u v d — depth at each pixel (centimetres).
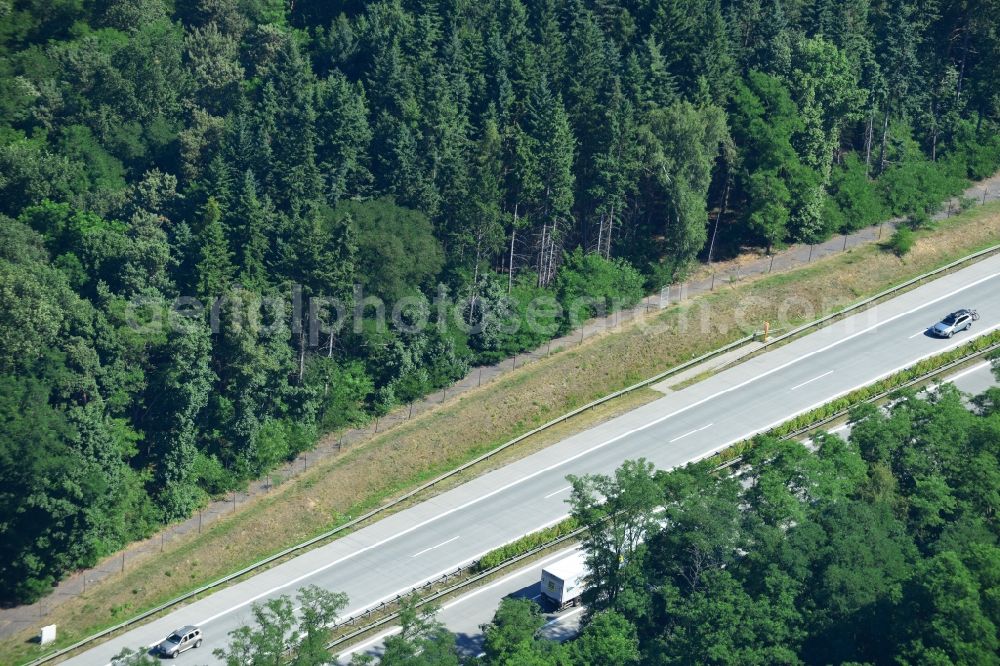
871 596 9156
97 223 14312
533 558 11562
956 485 10919
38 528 11425
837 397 13488
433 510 12350
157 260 13550
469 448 13300
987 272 15788
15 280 12150
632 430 13300
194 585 11569
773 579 9238
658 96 15425
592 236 15575
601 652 9000
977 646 8462
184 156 15512
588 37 15588
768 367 14175
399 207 14225
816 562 9569
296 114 14938
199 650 10575
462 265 14538
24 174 14850
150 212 14912
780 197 15562
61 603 11325
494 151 14638
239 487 12756
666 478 10300
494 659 9188
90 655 10625
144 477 12394
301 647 9038
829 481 10412
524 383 13925
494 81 15425
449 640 9144
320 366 13438
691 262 15388
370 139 14950
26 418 11481
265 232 13925
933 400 12056
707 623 8925
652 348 14425
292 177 14275
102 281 13200
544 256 15200
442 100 14825
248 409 12800
